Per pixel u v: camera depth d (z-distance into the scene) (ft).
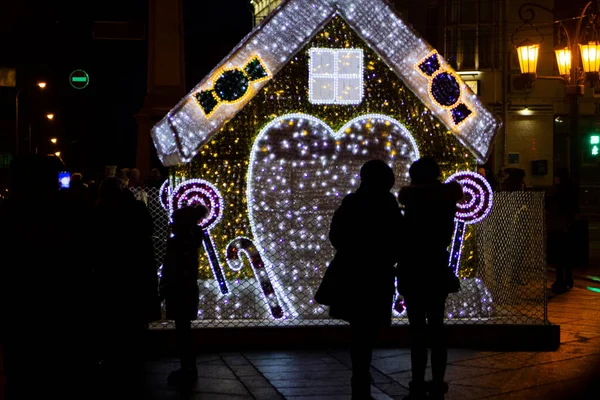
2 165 152.76
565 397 22.11
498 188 71.41
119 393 22.88
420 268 22.11
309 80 31.60
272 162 31.45
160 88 58.70
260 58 31.12
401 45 31.65
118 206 24.99
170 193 31.22
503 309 30.71
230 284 30.86
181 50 59.26
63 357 14.42
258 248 31.09
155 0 58.90
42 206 14.80
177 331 24.21
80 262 14.83
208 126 30.81
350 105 31.81
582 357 27.20
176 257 24.20
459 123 31.71
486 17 132.77
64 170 15.89
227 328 28.81
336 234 21.31
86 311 14.89
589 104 132.05
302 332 28.94
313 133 31.65
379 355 27.81
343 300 21.04
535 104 131.44
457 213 30.48
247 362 26.78
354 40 31.81
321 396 22.47
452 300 30.86
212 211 30.48
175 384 23.91
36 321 14.34
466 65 133.49
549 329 28.76
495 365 26.08
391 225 21.33
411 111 31.94
